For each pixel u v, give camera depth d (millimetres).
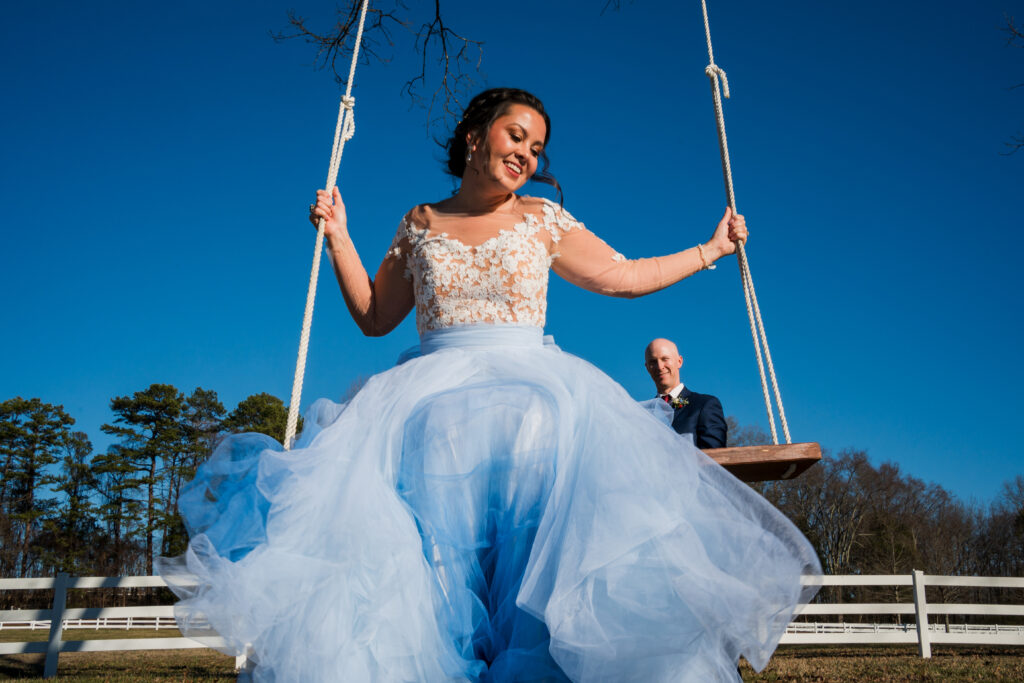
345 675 1864
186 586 1978
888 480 38406
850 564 37656
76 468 43562
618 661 1898
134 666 8633
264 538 2045
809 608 10148
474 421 2330
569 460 2207
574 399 2367
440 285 2666
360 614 1925
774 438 2992
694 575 1949
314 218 2857
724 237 3076
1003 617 29422
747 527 2061
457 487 2256
